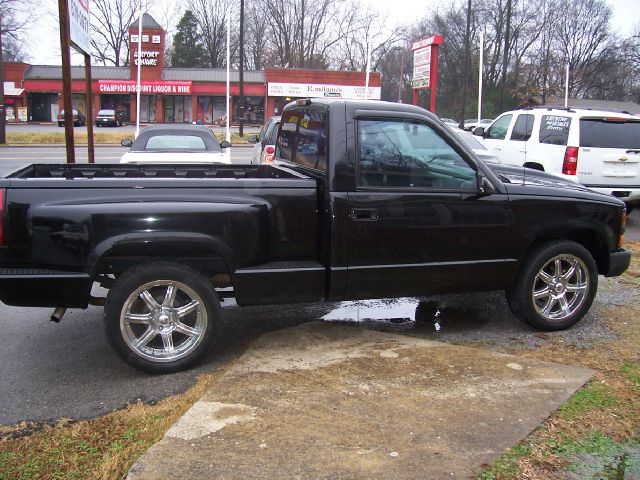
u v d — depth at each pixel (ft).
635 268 23.76
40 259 12.33
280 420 10.89
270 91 166.40
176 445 9.98
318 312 17.83
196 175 17.61
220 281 14.16
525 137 35.40
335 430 10.60
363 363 13.65
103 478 9.27
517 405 11.73
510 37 223.30
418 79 79.66
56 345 15.15
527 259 15.89
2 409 11.68
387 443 10.21
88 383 12.90
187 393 12.26
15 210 12.20
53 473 9.42
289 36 227.61
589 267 16.31
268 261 13.82
